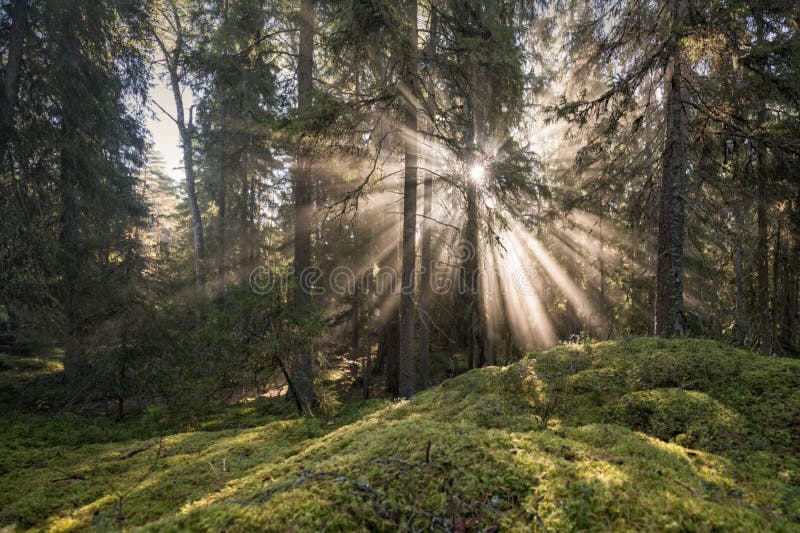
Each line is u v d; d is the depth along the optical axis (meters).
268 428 6.53
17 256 9.83
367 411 7.13
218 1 15.21
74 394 9.73
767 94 8.12
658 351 5.37
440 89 11.20
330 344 19.47
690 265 11.73
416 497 2.14
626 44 9.45
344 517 1.96
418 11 10.98
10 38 11.38
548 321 18.61
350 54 9.81
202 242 19.12
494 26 9.11
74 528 3.21
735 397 3.98
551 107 9.40
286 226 20.14
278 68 13.95
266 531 1.85
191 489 3.70
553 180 16.34
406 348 9.77
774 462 2.95
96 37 12.63
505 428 3.80
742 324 9.92
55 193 12.47
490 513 2.00
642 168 9.98
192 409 8.70
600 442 3.27
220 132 15.90
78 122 12.62
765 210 10.01
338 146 9.89
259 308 8.37
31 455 5.87
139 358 9.55
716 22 6.79
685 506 1.97
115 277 11.70
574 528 1.84
